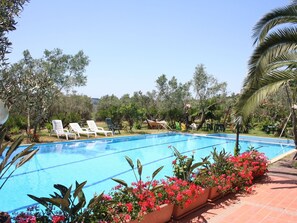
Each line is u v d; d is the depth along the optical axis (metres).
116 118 23.34
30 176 9.61
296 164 9.17
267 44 6.59
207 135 21.70
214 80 25.80
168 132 22.98
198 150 16.25
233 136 21.95
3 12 2.84
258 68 6.66
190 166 5.47
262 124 24.75
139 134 20.98
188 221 4.54
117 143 17.81
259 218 4.70
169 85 28.19
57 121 17.31
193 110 26.38
